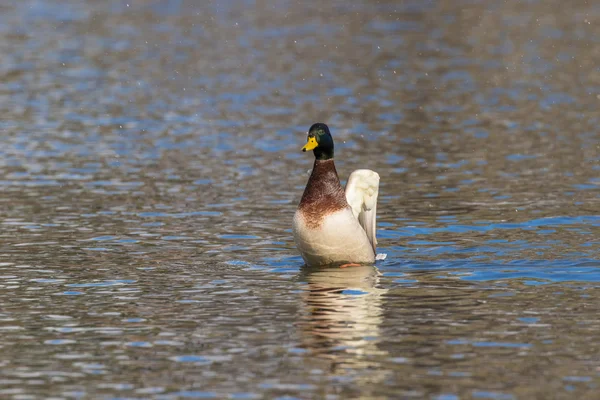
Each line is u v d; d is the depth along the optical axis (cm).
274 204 1736
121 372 923
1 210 1680
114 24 4659
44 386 889
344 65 3575
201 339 1015
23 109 2777
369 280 1242
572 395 853
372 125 2556
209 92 3067
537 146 2259
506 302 1131
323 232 1291
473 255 1365
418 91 3062
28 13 4978
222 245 1448
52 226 1564
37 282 1245
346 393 862
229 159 2153
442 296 1162
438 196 1778
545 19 4697
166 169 2047
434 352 963
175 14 4991
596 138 2342
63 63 3622
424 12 4956
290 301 1149
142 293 1193
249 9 5147
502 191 1811
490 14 4869
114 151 2236
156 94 3034
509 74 3369
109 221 1602
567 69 3456
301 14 4947
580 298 1145
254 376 905
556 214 1611
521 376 897
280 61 3675
